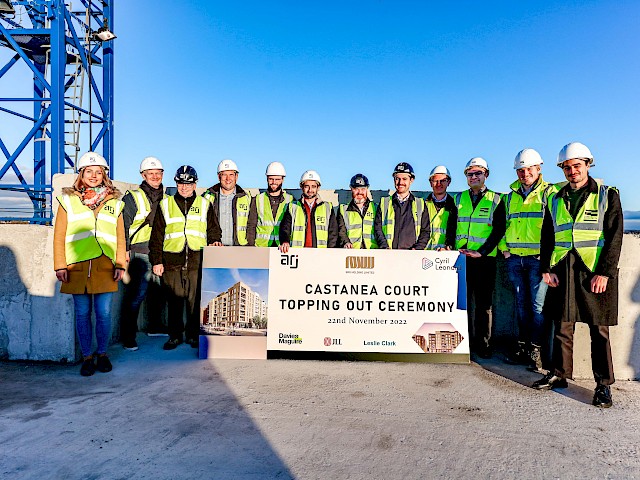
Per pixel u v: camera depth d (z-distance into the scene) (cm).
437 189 562
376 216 563
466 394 400
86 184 443
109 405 363
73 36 1143
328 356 498
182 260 535
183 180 522
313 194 567
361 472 267
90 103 1141
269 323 506
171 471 265
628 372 454
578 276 393
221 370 457
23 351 488
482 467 276
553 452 296
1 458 278
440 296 509
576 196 404
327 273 512
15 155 1114
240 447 294
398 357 496
